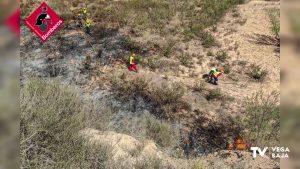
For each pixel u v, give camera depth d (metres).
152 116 9.02
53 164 3.97
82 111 6.47
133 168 5.20
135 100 9.71
